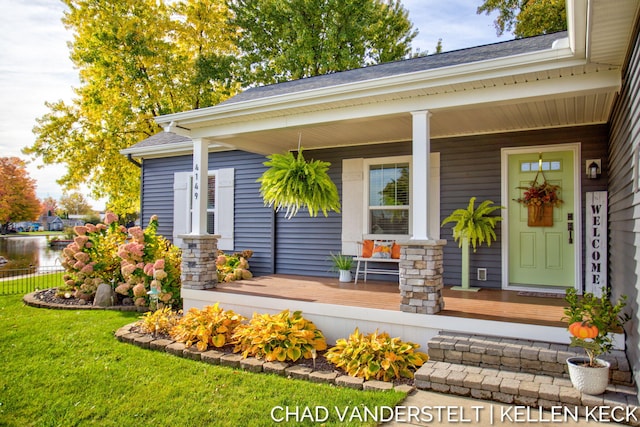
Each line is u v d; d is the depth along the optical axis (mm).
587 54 3402
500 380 3375
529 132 5801
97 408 3369
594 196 5215
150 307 6691
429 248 4297
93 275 7699
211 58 15328
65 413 3293
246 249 8266
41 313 6824
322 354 4535
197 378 3965
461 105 4285
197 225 6133
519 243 5941
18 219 28703
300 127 5457
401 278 4430
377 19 15648
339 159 7270
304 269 7641
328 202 5262
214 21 15984
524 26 12875
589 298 3500
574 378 3154
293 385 3768
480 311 4410
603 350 3174
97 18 14102
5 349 4855
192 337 4840
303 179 5137
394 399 3354
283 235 7895
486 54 5469
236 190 8430
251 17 15867
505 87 4086
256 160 8211
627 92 3393
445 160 6332
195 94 15508
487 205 5945
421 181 4410
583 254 5426
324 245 7438
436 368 3688
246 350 4449
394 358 3875
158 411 3309
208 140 6312
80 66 14773
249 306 5480
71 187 14875
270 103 5164
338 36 15234
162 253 7445
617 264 4230
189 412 3277
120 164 14734
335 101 4785
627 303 3451
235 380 3904
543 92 3932
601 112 4941
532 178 5871
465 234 5750
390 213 6875
